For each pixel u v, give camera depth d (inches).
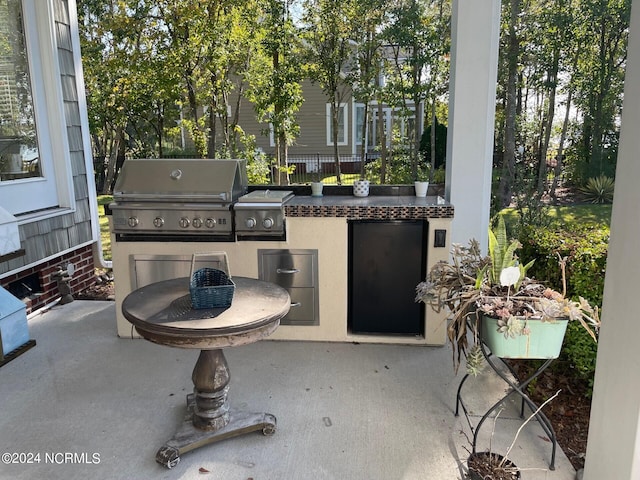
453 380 111.3
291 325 132.6
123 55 196.5
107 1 210.2
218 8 179.8
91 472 79.5
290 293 130.7
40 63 157.8
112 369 117.8
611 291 67.0
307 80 177.8
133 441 88.3
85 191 179.8
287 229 127.6
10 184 145.3
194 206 125.9
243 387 107.8
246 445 86.5
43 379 112.6
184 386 109.3
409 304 128.6
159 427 93.0
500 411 90.3
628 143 63.1
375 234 125.3
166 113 201.2
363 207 124.1
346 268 128.4
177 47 186.9
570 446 86.0
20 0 149.9
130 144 221.5
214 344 74.0
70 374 115.1
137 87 201.3
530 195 151.9
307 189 153.2
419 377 112.8
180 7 182.4
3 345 120.7
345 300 130.1
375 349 128.3
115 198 129.1
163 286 95.0
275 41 174.7
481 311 76.8
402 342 130.7
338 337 132.3
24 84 153.1
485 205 145.9
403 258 126.0
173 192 126.8
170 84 190.5
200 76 188.2
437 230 122.9
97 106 218.8
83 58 217.0
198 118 195.2
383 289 128.4
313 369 116.8
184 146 202.7
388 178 175.2
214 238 130.0
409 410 98.4
